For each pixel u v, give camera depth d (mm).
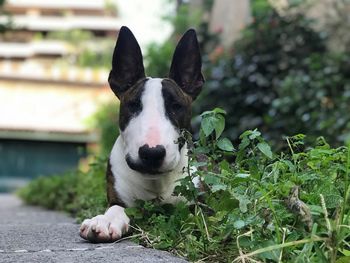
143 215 665
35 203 1674
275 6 1918
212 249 546
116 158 708
